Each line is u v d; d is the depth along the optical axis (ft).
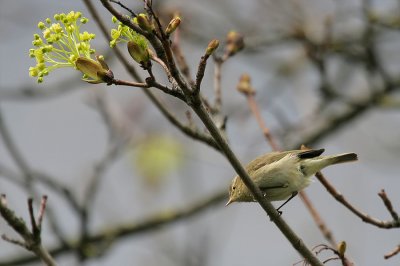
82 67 18.52
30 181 35.09
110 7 18.02
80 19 18.93
